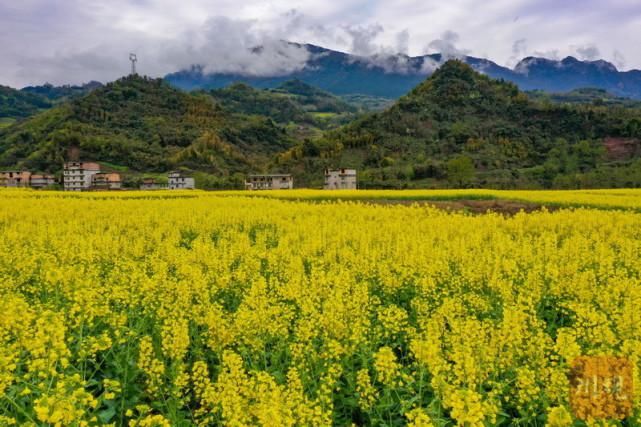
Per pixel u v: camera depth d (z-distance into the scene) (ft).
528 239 70.38
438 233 73.46
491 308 37.70
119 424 24.36
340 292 33.63
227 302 42.29
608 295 35.91
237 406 19.81
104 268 52.90
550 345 27.17
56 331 22.41
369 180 384.88
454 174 349.82
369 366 28.89
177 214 98.17
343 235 68.54
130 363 27.32
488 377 25.73
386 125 569.64
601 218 92.68
